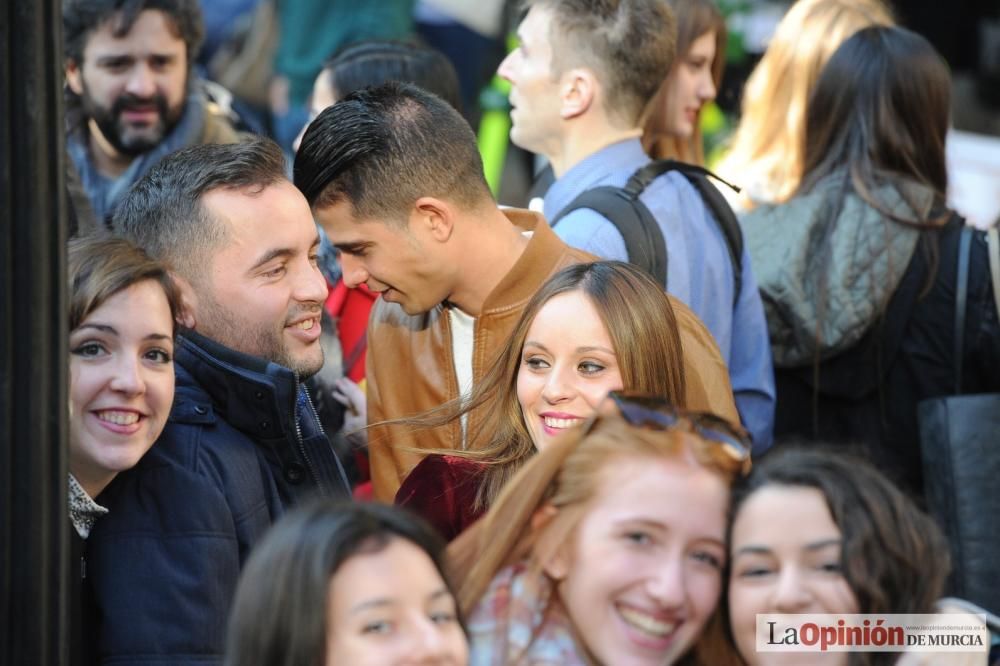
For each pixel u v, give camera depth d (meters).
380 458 8.67
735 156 10.83
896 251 9.70
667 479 5.19
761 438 9.43
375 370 8.73
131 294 6.41
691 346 8.05
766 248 9.89
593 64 9.20
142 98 10.94
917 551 5.16
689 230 9.06
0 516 4.79
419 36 17.75
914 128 10.08
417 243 7.94
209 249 7.20
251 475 7.01
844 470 5.23
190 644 6.43
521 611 5.30
